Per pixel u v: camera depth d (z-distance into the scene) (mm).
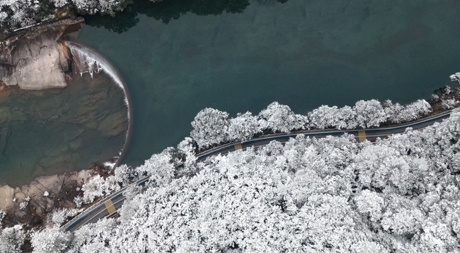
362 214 89312
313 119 112688
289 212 91750
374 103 110375
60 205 111500
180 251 87688
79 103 130125
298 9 141250
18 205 113250
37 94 131250
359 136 112562
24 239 104375
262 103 124562
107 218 106250
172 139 121625
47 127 127188
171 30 141500
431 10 135125
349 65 128500
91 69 133875
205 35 139750
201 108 125938
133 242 93688
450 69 123562
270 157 103938
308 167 97562
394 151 97500
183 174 107438
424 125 111938
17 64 131750
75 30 138500
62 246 96000
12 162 122000
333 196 90688
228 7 145625
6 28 130625
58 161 121188
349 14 138125
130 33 140625
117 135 123812
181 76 132125
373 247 81125
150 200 99812
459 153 94688
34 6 130625
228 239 90188
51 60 132375
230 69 132250
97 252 94188
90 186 109000
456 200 86688
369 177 94312
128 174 110562
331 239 85000
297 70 129500
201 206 95062
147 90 130750
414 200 90812
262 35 137125
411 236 86062
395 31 133000
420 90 121125
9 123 128375
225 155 110875
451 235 81562
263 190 95000
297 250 85688
